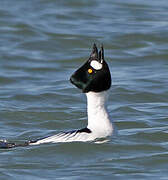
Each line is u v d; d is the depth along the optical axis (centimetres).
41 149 1161
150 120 1428
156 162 1130
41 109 1542
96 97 1144
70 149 1153
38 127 1395
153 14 2702
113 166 1109
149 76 1861
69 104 1603
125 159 1141
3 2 2873
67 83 1808
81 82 1138
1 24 2497
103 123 1160
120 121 1405
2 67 1998
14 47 2231
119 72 1928
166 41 2292
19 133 1341
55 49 2233
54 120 1442
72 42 2289
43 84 1816
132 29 2436
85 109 1539
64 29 2455
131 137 1264
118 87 1711
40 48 2239
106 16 2675
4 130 1366
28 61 2075
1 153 1161
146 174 1077
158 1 2955
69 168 1102
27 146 1180
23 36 2361
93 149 1155
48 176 1070
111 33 2381
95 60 1134
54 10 2756
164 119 1434
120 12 2742
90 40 2311
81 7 2822
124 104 1597
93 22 2570
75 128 1388
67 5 2850
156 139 1264
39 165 1112
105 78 1130
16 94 1678
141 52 2162
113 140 1171
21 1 2908
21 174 1077
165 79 1819
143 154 1162
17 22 2514
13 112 1486
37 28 2445
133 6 2836
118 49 2212
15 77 1892
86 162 1129
